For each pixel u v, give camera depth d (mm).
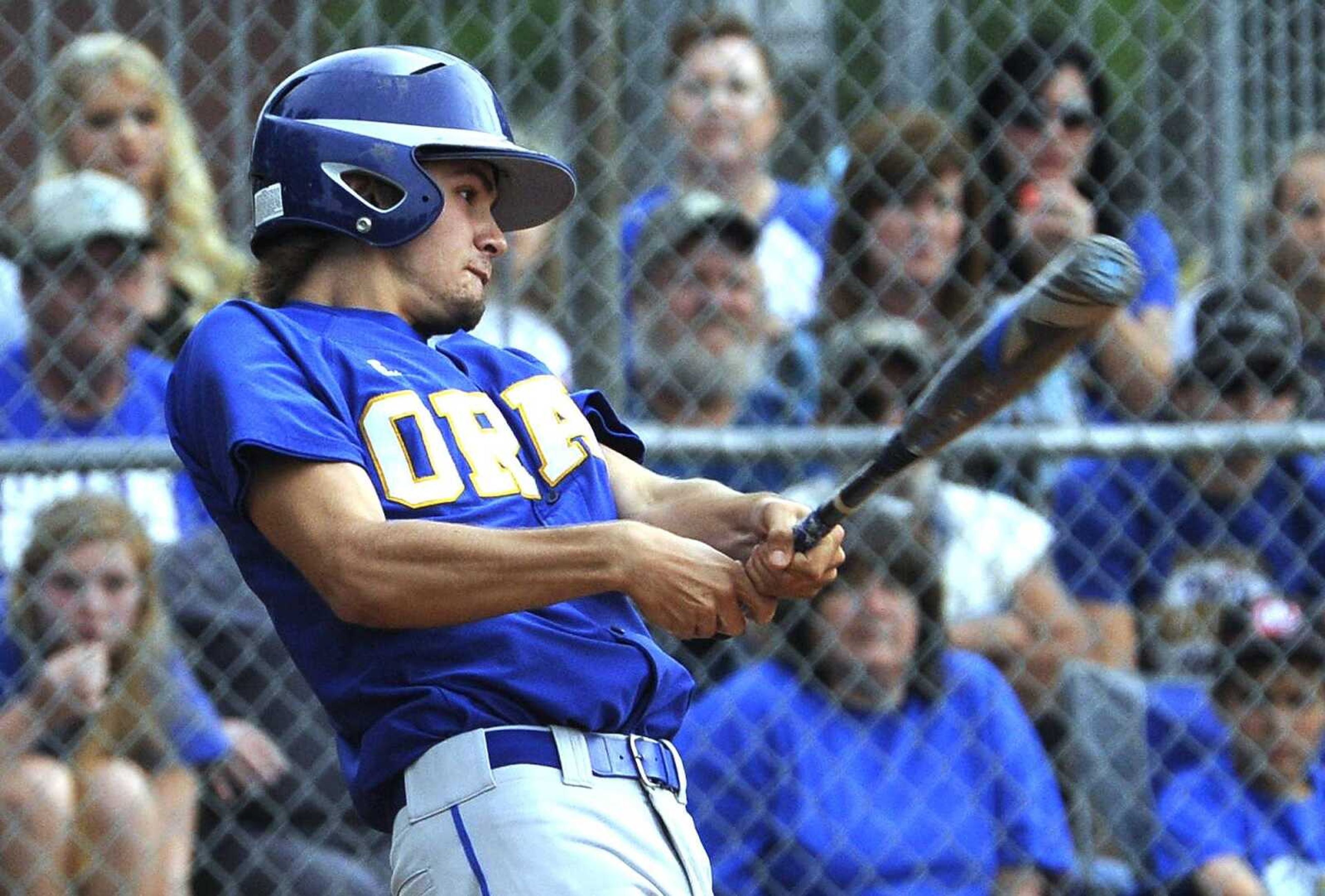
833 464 16969
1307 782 17453
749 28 19047
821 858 15781
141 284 16172
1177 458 18000
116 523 14992
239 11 16734
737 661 16891
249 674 15414
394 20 18938
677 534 10039
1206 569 18031
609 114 17281
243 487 8852
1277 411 18578
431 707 9008
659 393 17562
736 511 9914
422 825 9008
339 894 15125
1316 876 17203
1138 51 21156
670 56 18906
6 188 17984
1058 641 17625
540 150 17453
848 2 20469
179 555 15531
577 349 17094
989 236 18703
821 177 19547
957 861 16047
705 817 15812
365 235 9539
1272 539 18266
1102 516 18109
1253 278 19234
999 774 16344
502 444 9539
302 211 9586
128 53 16703
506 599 8633
